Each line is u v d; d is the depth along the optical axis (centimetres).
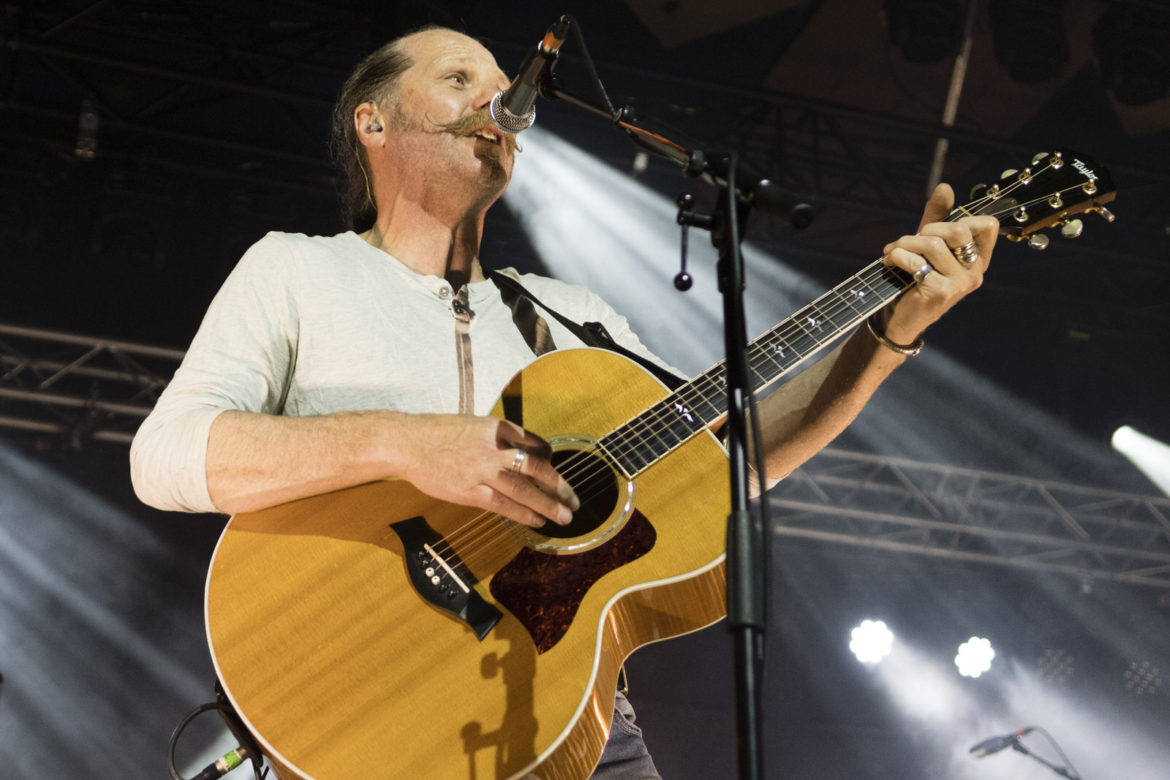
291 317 200
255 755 188
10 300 1077
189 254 1102
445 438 179
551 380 205
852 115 937
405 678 172
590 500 190
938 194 211
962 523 1192
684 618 189
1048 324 1202
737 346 154
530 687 172
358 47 953
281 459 177
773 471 221
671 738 1251
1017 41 855
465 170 217
